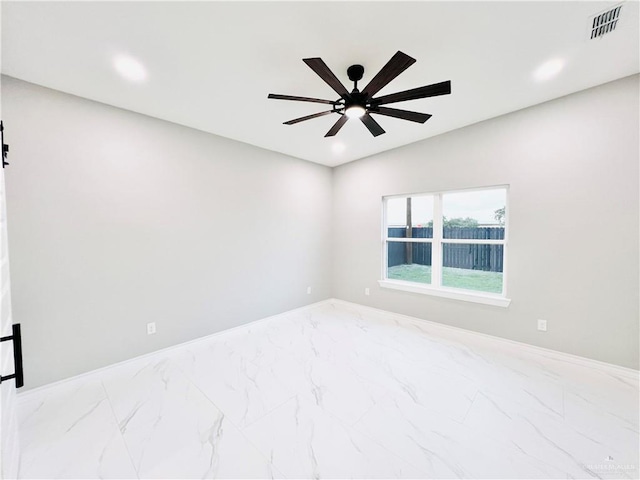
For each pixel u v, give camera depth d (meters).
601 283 2.35
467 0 1.40
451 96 2.41
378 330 3.41
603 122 2.28
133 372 2.42
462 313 3.24
